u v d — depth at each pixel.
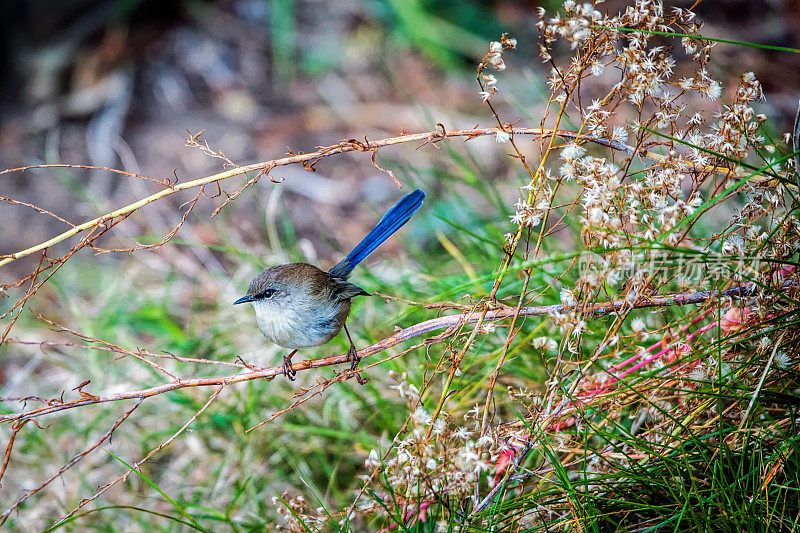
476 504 5.78
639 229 6.58
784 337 6.02
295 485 8.27
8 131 14.19
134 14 15.23
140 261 11.88
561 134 5.94
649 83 5.55
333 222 12.45
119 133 14.01
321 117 14.21
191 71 14.91
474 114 13.72
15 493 8.57
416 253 10.10
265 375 5.90
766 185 5.97
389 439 7.81
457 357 5.80
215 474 8.37
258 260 9.93
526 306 6.41
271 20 15.71
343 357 6.03
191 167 13.43
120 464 8.77
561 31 5.48
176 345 9.50
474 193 11.98
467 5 15.18
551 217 9.04
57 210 12.92
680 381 6.07
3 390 9.87
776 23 13.61
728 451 5.48
